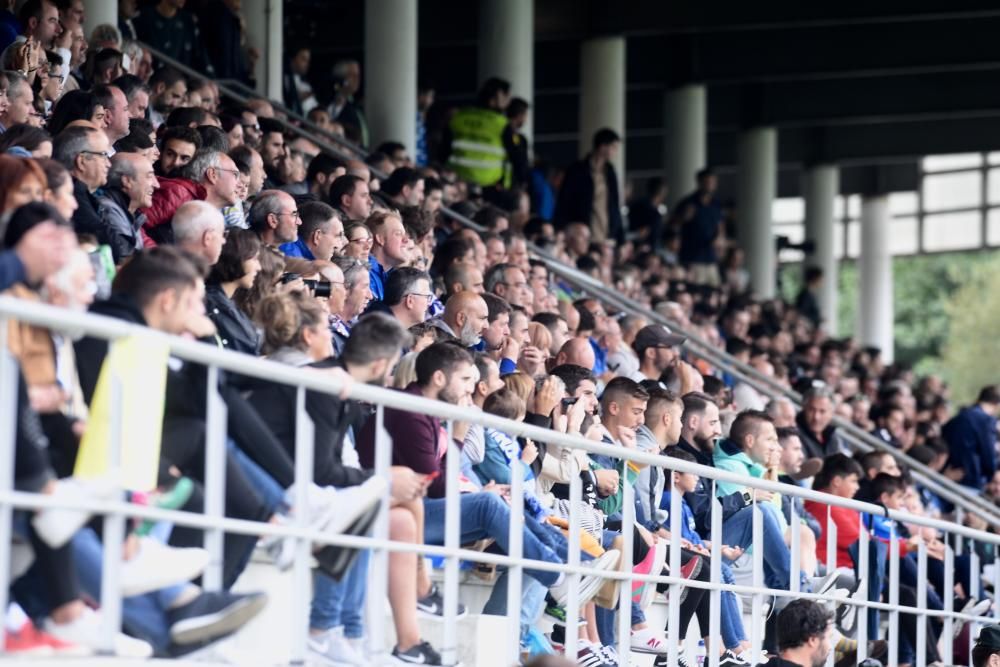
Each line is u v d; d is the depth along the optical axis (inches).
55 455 325.1
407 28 1129.4
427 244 733.9
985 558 829.8
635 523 515.5
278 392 382.0
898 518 609.0
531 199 1155.3
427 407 383.6
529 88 1296.8
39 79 605.6
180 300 347.6
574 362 647.8
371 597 377.7
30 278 320.2
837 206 2395.4
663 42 1624.0
